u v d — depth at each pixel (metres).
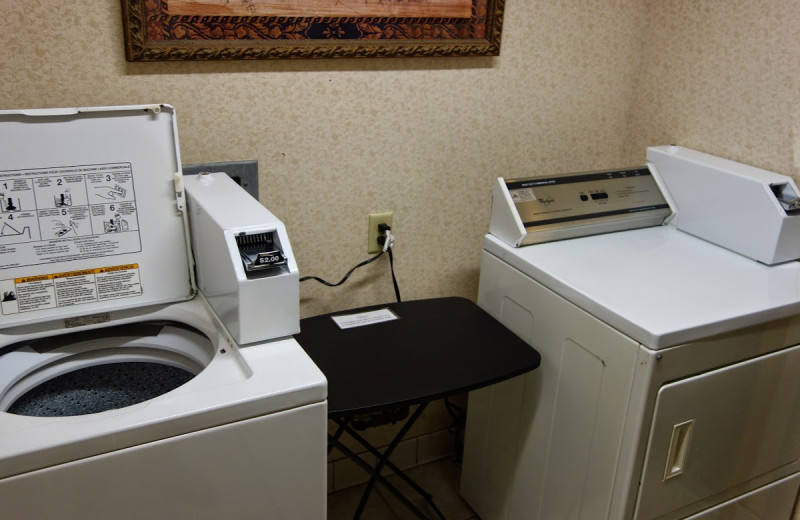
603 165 2.21
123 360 1.45
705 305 1.38
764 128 1.75
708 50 1.88
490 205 2.03
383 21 1.65
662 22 2.01
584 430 1.49
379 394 1.32
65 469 0.95
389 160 1.80
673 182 1.87
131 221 1.36
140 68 1.44
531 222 1.66
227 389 1.08
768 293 1.46
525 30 1.86
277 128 1.62
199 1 1.43
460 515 2.05
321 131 1.68
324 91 1.65
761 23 1.72
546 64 1.94
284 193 1.69
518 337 1.60
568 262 1.60
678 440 1.42
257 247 1.21
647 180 1.88
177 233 1.42
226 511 1.12
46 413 1.36
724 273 1.57
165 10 1.40
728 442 1.52
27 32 1.31
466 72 1.82
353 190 1.78
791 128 1.68
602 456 1.45
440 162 1.89
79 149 1.28
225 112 1.55
